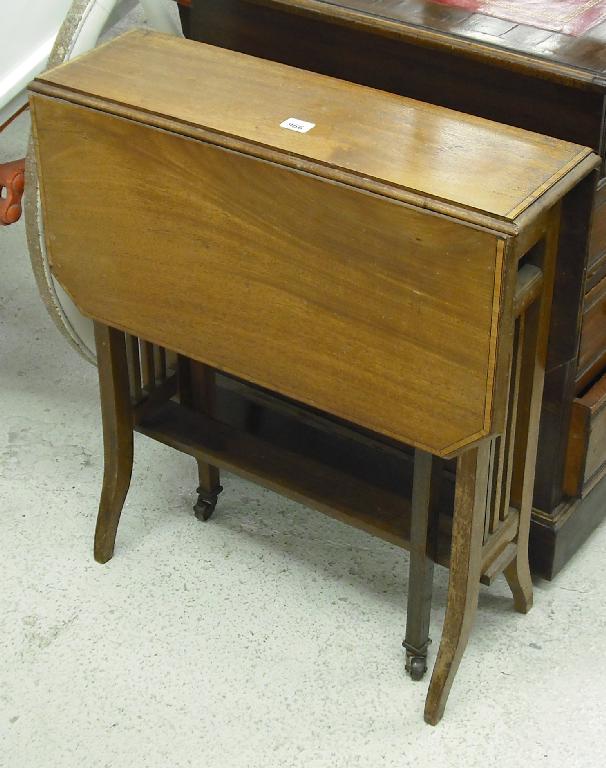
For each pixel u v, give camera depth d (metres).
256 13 2.32
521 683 2.35
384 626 2.46
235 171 1.96
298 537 2.66
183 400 2.62
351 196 1.87
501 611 2.49
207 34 2.42
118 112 2.04
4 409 3.00
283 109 2.03
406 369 1.96
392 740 2.25
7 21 2.56
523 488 2.26
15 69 2.64
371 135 1.96
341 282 1.96
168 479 2.81
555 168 1.89
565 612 2.49
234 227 2.02
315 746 2.23
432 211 1.82
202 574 2.57
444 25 2.14
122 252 2.18
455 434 1.97
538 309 2.05
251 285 2.06
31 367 3.13
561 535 2.47
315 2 2.21
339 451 2.63
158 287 2.17
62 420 2.97
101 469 2.83
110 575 2.56
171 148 2.01
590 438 2.37
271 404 2.67
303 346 2.06
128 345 2.45
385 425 2.05
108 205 2.14
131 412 2.47
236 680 2.35
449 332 1.89
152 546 2.63
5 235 3.54
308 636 2.44
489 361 1.87
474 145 1.94
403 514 2.30
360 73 2.26
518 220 1.79
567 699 2.32
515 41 2.08
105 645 2.41
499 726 2.27
